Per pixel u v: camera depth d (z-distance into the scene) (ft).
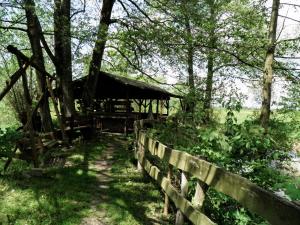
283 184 10.49
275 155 16.70
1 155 26.08
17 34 79.66
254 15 52.21
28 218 17.90
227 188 10.73
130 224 17.80
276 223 7.73
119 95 79.97
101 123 71.10
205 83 62.13
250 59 58.44
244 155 16.52
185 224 16.02
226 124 17.81
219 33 54.65
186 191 15.89
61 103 50.42
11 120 82.79
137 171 30.45
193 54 60.90
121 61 74.84
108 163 34.27
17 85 75.10
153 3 62.03
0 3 49.47
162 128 30.68
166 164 23.27
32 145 27.68
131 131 69.31
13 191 22.06
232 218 14.80
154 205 20.89
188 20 55.98
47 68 101.04
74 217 18.38
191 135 25.50
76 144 45.14
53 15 57.16
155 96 88.48
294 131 23.39
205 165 13.01
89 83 63.67
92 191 23.45
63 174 27.84
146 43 59.11
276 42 42.83
